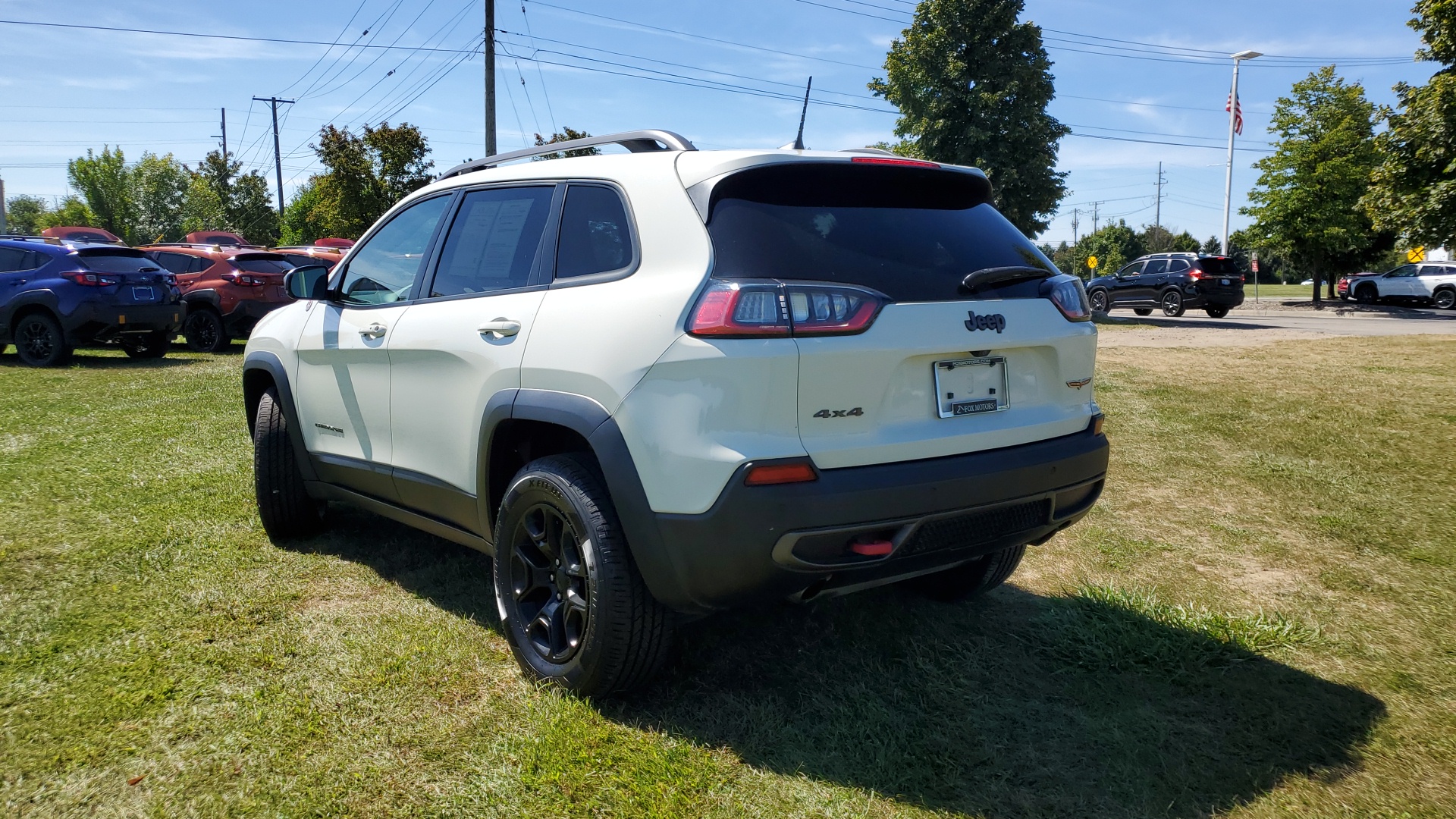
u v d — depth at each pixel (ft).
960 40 75.87
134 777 7.51
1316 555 13.56
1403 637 10.57
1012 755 8.12
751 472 7.42
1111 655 9.91
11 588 11.59
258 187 154.71
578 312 8.66
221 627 10.47
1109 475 18.33
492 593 11.75
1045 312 9.09
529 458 9.84
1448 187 41.83
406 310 11.10
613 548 8.31
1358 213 86.38
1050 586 12.37
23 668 9.37
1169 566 13.17
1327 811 7.28
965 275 8.64
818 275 7.86
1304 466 18.97
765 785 7.61
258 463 13.21
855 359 7.73
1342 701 9.06
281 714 8.52
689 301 7.77
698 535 7.64
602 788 7.52
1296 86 87.92
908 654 10.08
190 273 43.78
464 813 7.16
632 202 8.75
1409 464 18.94
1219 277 72.43
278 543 13.64
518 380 9.12
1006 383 8.80
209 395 28.07
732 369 7.50
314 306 13.05
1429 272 91.40
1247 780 7.72
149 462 18.63
